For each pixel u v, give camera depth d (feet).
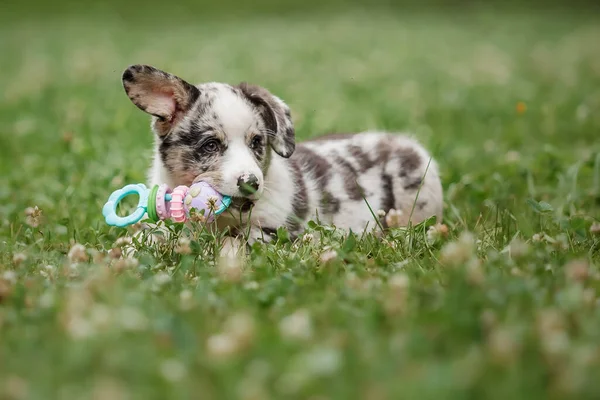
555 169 31.37
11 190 31.40
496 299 15.87
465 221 26.00
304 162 26.81
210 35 93.81
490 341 13.87
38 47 83.25
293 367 13.43
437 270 18.92
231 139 23.90
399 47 80.53
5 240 24.66
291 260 20.71
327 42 84.69
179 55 74.38
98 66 68.23
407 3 133.39
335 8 128.88
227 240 23.45
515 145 38.78
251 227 24.25
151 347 14.17
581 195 28.27
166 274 19.57
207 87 24.88
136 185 23.66
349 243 21.02
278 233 22.86
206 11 124.67
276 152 24.58
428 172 27.71
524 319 15.39
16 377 13.24
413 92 54.03
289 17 118.62
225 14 122.62
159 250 22.11
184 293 17.58
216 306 16.66
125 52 77.51
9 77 64.18
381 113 46.80
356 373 13.21
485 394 12.28
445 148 36.70
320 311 16.07
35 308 16.93
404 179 27.55
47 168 35.06
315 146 27.89
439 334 14.40
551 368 13.02
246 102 24.48
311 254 21.58
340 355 13.67
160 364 13.74
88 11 122.52
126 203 27.99
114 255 21.17
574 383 12.25
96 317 14.99
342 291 17.48
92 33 96.89
